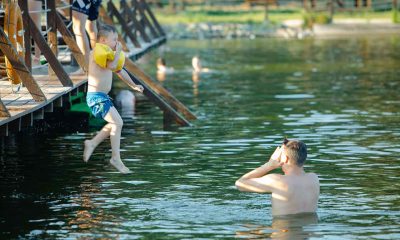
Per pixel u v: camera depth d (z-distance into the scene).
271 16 115.75
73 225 21.17
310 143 32.28
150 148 31.61
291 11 118.81
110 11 53.53
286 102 44.44
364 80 54.97
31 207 22.98
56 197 24.06
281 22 110.38
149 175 26.91
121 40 48.31
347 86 51.66
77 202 23.50
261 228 20.69
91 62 23.97
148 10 70.44
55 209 22.73
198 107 43.19
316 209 22.02
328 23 111.00
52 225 21.17
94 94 23.89
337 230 20.44
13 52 27.27
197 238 19.97
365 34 105.75
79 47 34.59
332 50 82.31
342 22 112.81
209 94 48.50
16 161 29.25
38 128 36.25
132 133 35.19
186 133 35.06
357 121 37.62
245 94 48.28
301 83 53.72
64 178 26.53
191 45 92.00
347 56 75.00
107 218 21.84
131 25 57.94
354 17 116.88
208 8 122.56
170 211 22.47
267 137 33.75
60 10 41.97
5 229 20.86
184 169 27.80
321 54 77.88
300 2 124.38
